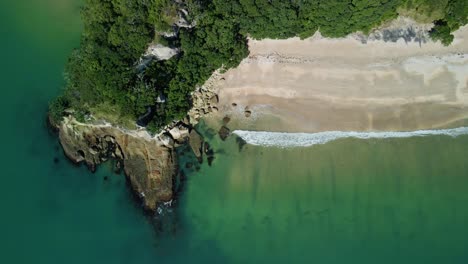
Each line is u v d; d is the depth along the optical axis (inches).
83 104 1985.7
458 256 2105.1
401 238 2122.3
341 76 2114.9
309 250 2113.7
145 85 1903.3
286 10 1875.0
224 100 2130.9
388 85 2118.6
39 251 2054.6
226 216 2123.5
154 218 2095.2
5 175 2087.8
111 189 2101.4
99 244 2078.0
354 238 2123.5
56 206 2087.8
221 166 2134.6
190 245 2102.6
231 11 1893.5
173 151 2103.8
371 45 2082.9
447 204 2134.6
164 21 1831.9
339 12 1907.0
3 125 2108.8
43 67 2135.8
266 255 2108.8
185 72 1989.4
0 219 2059.5
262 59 2097.7
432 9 1989.4
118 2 1830.7
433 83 2119.8
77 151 2087.8
